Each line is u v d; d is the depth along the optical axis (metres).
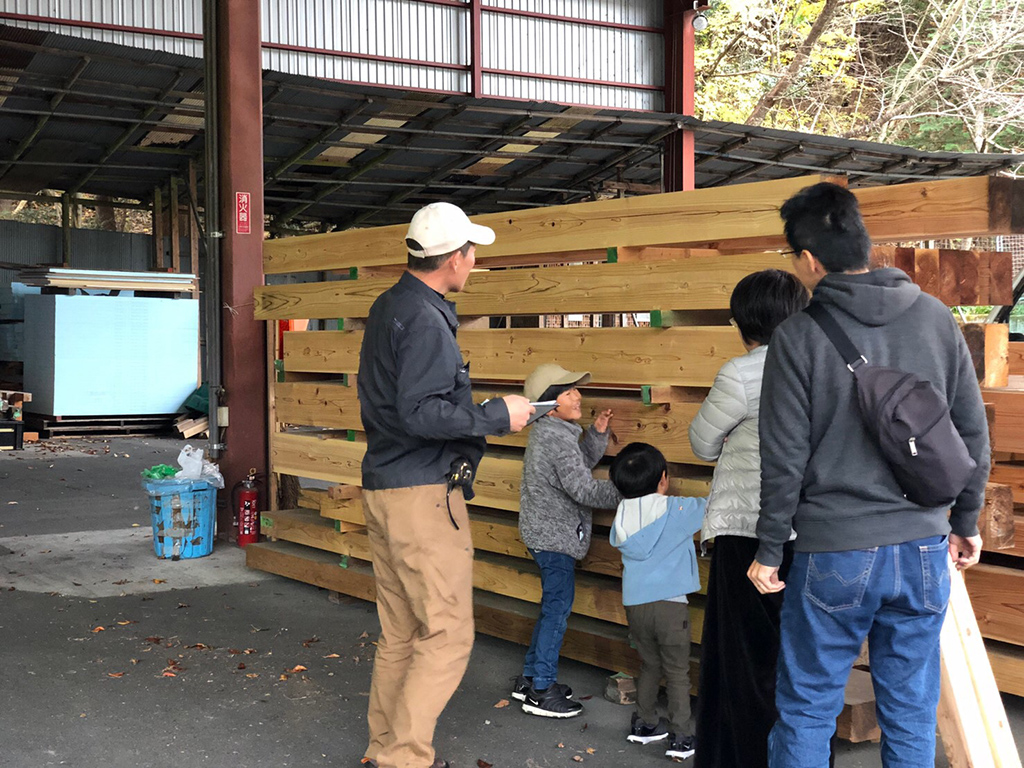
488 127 14.88
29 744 3.69
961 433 2.59
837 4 25.42
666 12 16.53
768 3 27.28
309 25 14.24
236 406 7.11
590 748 3.67
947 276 3.50
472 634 3.36
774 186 3.70
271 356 7.00
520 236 4.62
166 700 4.16
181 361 14.05
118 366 13.61
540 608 4.70
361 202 18.89
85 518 8.12
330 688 4.31
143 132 13.95
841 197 2.63
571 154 16.52
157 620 5.30
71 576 6.21
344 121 13.81
